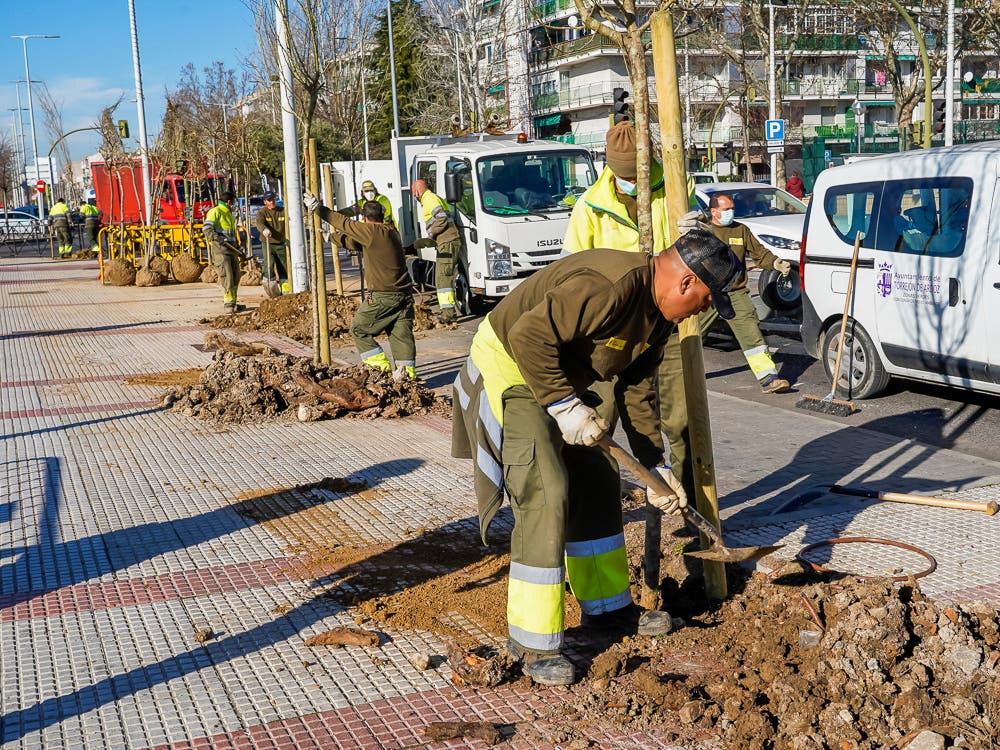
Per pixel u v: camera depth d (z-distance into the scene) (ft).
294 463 23.38
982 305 25.12
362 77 68.85
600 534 13.51
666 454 22.12
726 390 31.68
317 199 31.73
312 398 28.60
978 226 25.23
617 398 14.24
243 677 12.84
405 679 12.66
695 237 11.44
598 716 11.51
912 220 27.17
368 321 31.04
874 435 25.02
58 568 17.04
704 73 155.02
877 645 11.80
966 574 15.31
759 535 17.46
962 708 10.83
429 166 54.90
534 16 104.01
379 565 16.69
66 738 11.45
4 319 54.70
